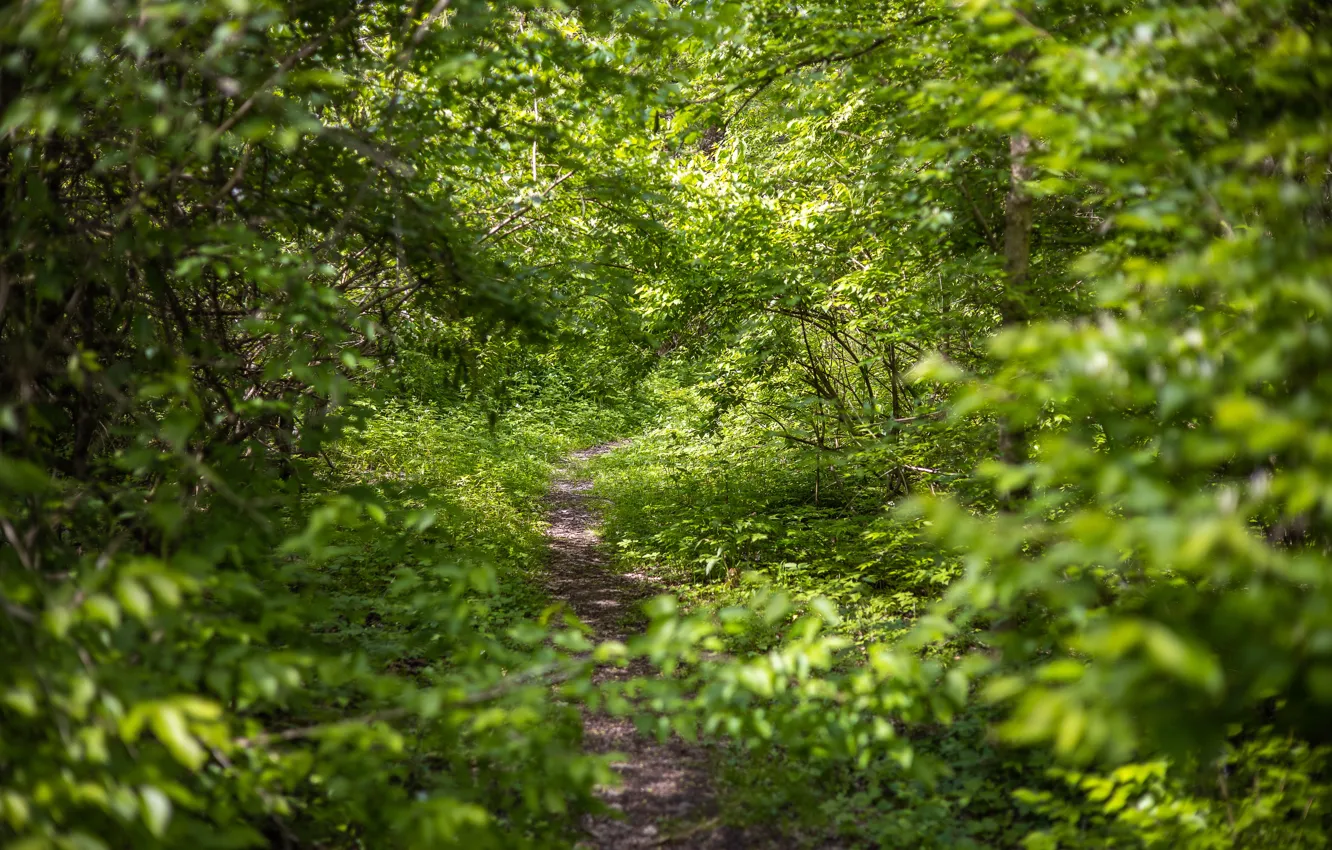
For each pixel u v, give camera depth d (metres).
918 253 6.27
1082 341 1.83
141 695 2.10
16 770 1.98
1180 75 2.62
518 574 7.78
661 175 7.22
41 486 2.06
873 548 7.54
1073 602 1.79
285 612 2.82
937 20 4.88
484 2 3.83
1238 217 2.66
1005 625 4.06
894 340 6.77
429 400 13.70
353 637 4.79
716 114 6.11
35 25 2.29
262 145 4.00
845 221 6.74
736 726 2.59
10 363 3.25
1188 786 2.90
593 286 6.32
